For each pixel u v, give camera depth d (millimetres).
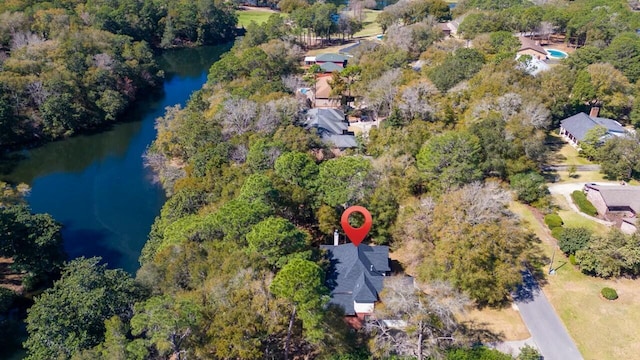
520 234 62812
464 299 53344
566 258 70812
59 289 57375
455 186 71938
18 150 116000
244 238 57375
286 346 50719
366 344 53969
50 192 98312
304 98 120938
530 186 82062
